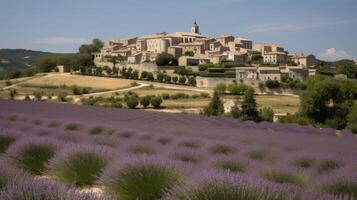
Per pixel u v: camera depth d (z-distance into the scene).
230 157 10.45
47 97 104.19
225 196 5.28
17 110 35.69
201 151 11.74
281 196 5.32
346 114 65.50
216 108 69.62
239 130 28.92
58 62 166.75
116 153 8.88
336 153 15.40
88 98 99.94
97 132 20.16
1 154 10.42
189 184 5.62
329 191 7.64
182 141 16.31
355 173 8.23
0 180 5.51
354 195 7.49
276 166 9.25
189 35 196.75
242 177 5.68
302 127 40.25
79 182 7.89
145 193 6.71
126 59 171.75
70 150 8.16
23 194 4.76
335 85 66.69
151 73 139.12
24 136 11.81
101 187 7.59
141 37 198.88
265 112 65.00
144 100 87.56
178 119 39.28
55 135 14.30
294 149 17.20
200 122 37.59
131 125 26.28
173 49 170.38
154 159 7.21
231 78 129.62
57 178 7.83
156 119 37.75
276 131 32.66
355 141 25.58
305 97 67.38
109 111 44.44
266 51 188.12
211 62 160.88
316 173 9.77
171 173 6.94
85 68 153.62
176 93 112.81
